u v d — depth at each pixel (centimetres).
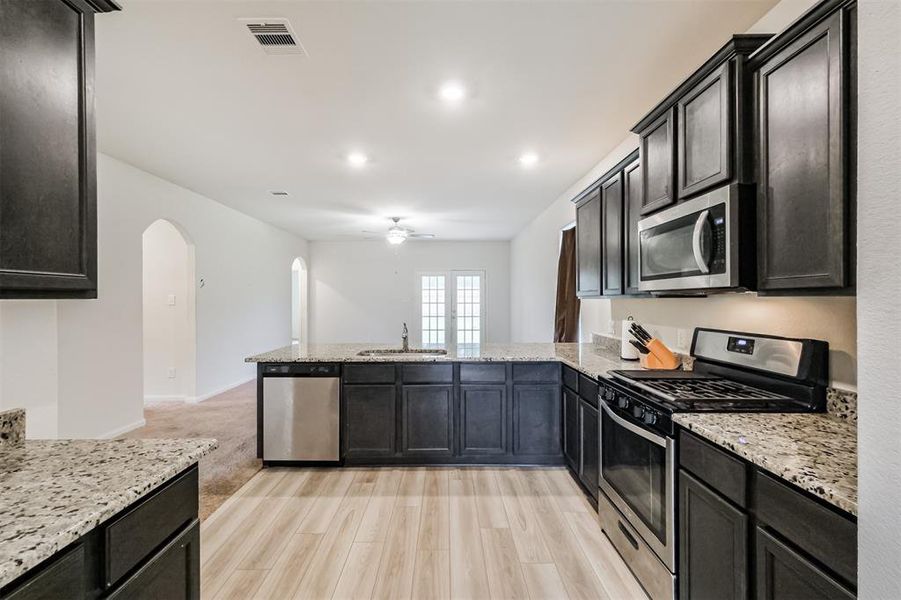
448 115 288
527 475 316
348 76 238
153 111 281
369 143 339
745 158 159
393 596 188
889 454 77
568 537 233
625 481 206
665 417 169
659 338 300
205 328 542
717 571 140
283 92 256
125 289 404
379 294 909
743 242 158
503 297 909
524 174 424
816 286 130
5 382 151
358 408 329
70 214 123
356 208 583
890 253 78
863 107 84
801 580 107
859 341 83
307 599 186
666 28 198
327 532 238
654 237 215
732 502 133
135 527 105
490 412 332
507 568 206
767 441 130
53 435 164
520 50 214
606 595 187
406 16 188
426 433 331
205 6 180
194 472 130
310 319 904
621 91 256
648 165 225
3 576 74
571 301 485
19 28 109
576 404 295
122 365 400
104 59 220
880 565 78
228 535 235
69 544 88
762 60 153
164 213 453
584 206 357
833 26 124
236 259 610
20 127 109
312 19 189
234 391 584
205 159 380
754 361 190
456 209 588
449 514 258
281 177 436
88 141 129
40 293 118
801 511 107
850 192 120
